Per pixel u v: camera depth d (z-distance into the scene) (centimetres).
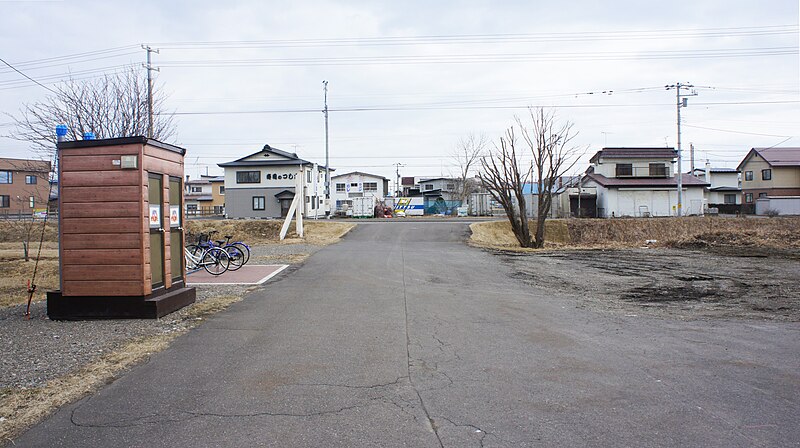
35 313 740
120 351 523
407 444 315
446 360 495
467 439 322
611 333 613
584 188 4497
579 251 1820
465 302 813
